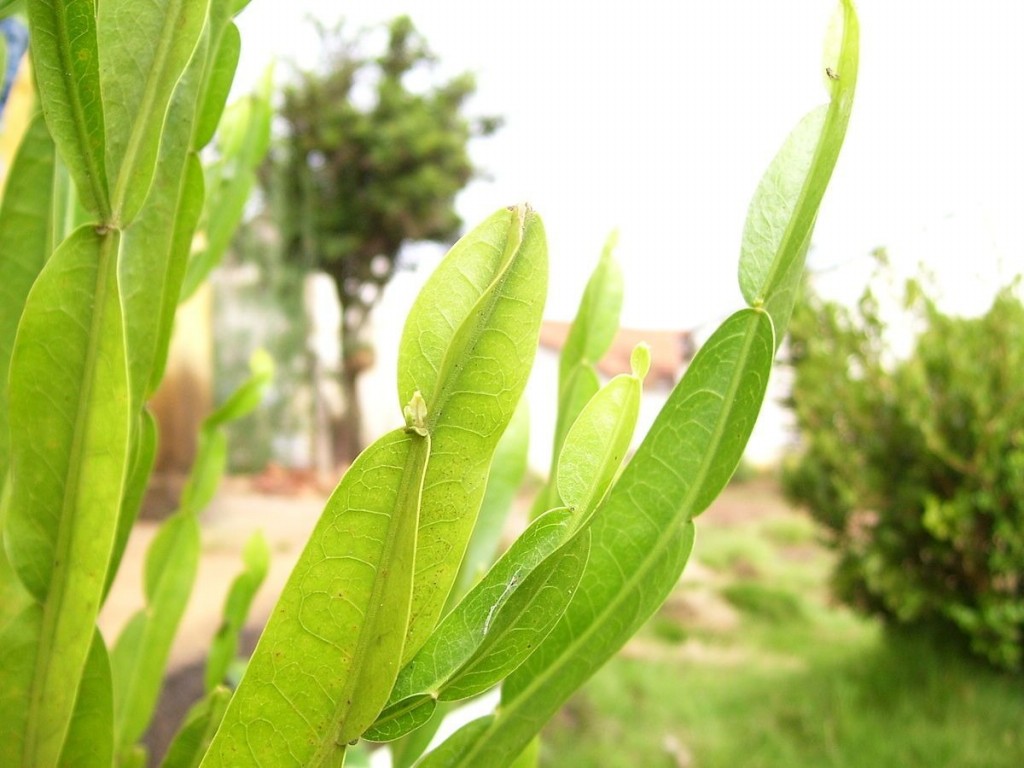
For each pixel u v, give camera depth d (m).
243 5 0.17
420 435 0.10
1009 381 1.16
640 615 0.14
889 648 1.34
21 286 0.15
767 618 1.76
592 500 0.11
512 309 0.11
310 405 3.93
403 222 3.99
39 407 0.12
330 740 0.10
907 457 1.28
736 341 0.13
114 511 0.13
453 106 4.10
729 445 0.13
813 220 0.12
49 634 0.13
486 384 0.11
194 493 0.25
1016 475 1.12
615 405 0.11
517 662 0.11
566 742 1.12
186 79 0.15
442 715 0.19
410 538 0.10
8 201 0.15
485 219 0.11
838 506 1.40
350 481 0.10
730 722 1.18
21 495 0.12
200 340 2.56
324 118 3.79
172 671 0.92
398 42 3.96
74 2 0.11
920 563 1.27
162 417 2.43
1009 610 1.14
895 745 1.03
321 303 4.43
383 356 4.56
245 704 0.10
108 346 0.12
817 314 1.43
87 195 0.12
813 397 1.41
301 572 0.10
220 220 0.26
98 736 0.15
